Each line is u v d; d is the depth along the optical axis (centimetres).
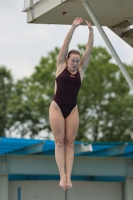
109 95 8156
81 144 2820
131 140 7975
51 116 1878
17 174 2905
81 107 8125
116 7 2586
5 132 8525
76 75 1878
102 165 3050
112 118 8075
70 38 1870
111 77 8062
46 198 3117
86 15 2702
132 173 3097
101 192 3228
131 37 2900
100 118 8056
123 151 2914
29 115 8412
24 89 8819
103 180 3325
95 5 2556
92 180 3297
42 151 2878
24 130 8512
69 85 1867
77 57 1850
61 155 1866
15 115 8444
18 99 8550
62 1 2502
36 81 8450
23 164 2883
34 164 2905
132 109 8038
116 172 3075
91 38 1927
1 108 8512
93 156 2998
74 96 1881
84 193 3195
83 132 8088
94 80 8062
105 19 2780
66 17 2722
